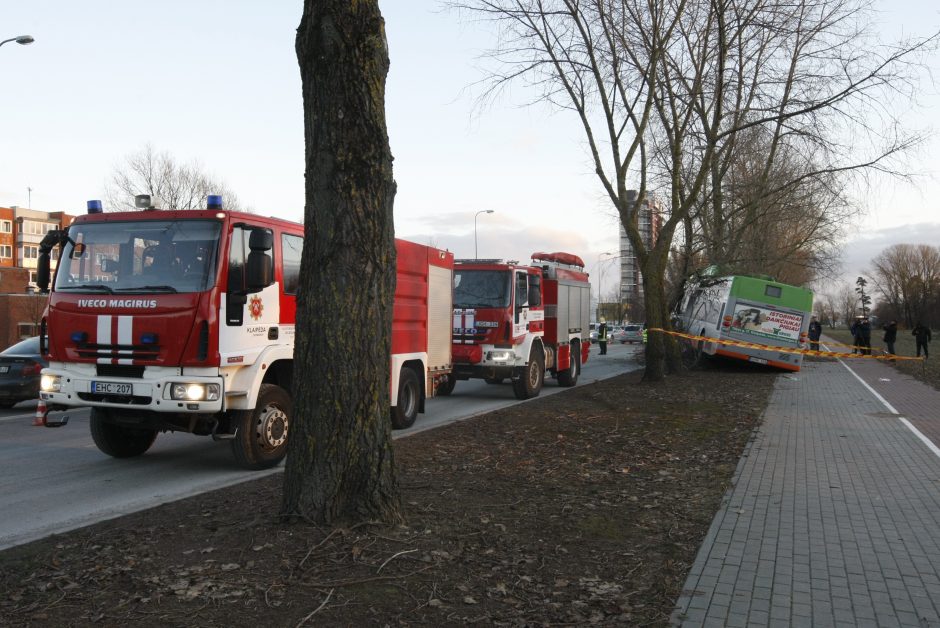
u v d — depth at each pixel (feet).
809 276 114.01
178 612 12.81
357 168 16.97
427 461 27.12
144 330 24.77
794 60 57.62
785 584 15.15
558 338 60.13
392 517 17.43
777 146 70.69
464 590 14.05
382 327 17.47
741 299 80.38
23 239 297.12
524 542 17.30
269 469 28.09
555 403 48.26
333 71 16.76
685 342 90.33
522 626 12.60
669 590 14.64
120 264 25.89
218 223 25.46
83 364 25.84
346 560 15.23
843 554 17.24
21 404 51.47
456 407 48.98
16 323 137.69
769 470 27.20
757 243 89.81
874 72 50.14
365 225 17.06
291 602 13.26
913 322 384.68
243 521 17.90
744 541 18.12
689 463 28.27
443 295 42.75
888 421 41.98
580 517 19.70
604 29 58.23
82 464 29.07
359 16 16.74
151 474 27.17
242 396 25.98
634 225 63.05
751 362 80.53
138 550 16.08
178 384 24.41
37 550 16.34
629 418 40.78
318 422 17.01
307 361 17.17
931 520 20.38
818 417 43.45
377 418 17.35
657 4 59.47
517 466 26.53
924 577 15.70
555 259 61.82
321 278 16.99
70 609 12.96
